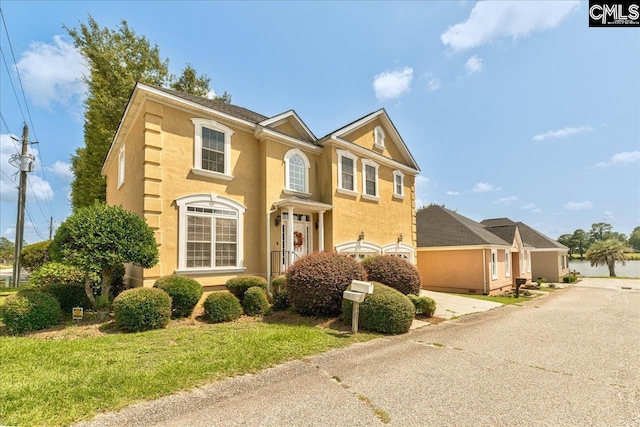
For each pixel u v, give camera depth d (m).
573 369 5.03
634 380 4.57
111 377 4.14
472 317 9.98
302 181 12.72
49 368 4.50
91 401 3.53
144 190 8.73
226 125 10.71
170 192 9.20
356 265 9.01
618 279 30.03
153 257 7.94
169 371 4.41
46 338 6.24
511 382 4.43
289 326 7.50
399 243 16.31
